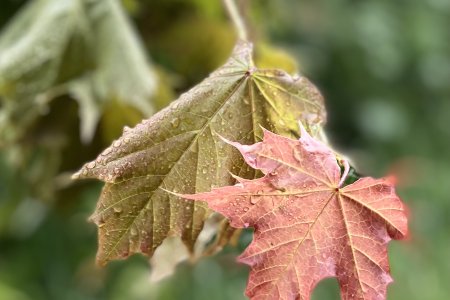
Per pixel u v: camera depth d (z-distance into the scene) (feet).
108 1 1.89
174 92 2.15
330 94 4.27
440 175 4.34
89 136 1.80
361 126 4.30
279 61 1.85
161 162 1.28
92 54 1.86
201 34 2.21
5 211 2.35
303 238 1.25
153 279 1.49
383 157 4.29
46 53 1.86
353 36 4.26
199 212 1.30
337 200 1.26
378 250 1.26
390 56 4.31
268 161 1.24
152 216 1.29
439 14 4.60
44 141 1.92
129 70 1.84
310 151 1.25
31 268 3.04
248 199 1.24
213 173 1.30
